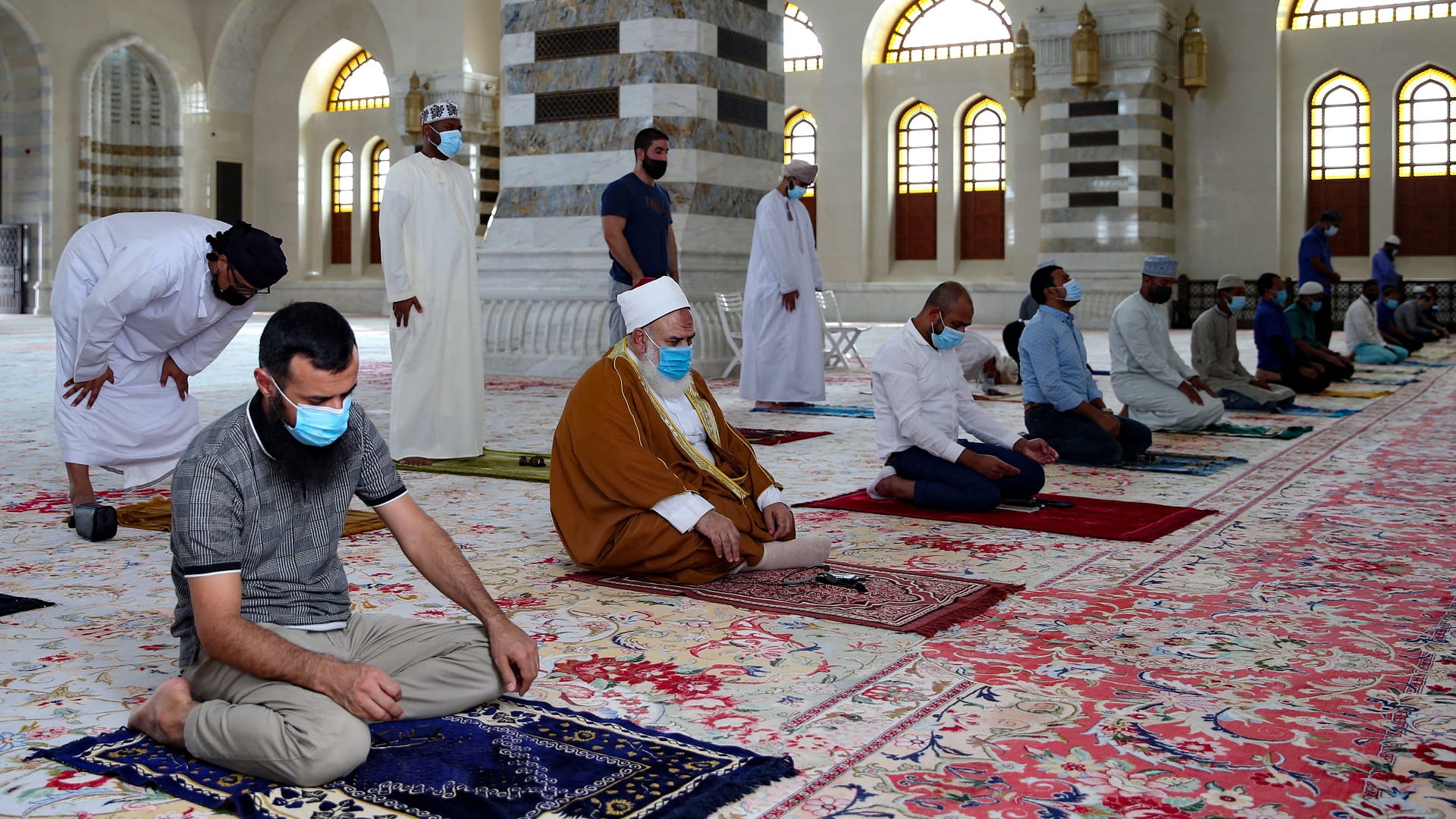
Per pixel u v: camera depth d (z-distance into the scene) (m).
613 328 7.78
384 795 2.27
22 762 2.46
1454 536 4.74
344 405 2.42
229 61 26.08
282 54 26.55
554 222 11.75
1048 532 4.80
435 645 2.66
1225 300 9.45
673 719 2.74
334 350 2.35
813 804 2.30
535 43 11.77
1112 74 20.83
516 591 3.87
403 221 6.22
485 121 22.78
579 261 11.58
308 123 27.05
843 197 23.70
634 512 3.94
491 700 2.78
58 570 4.09
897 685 2.98
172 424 4.89
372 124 26.53
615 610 3.65
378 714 2.37
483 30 22.75
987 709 2.81
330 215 27.38
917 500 5.25
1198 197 22.03
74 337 4.64
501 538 4.69
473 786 2.30
